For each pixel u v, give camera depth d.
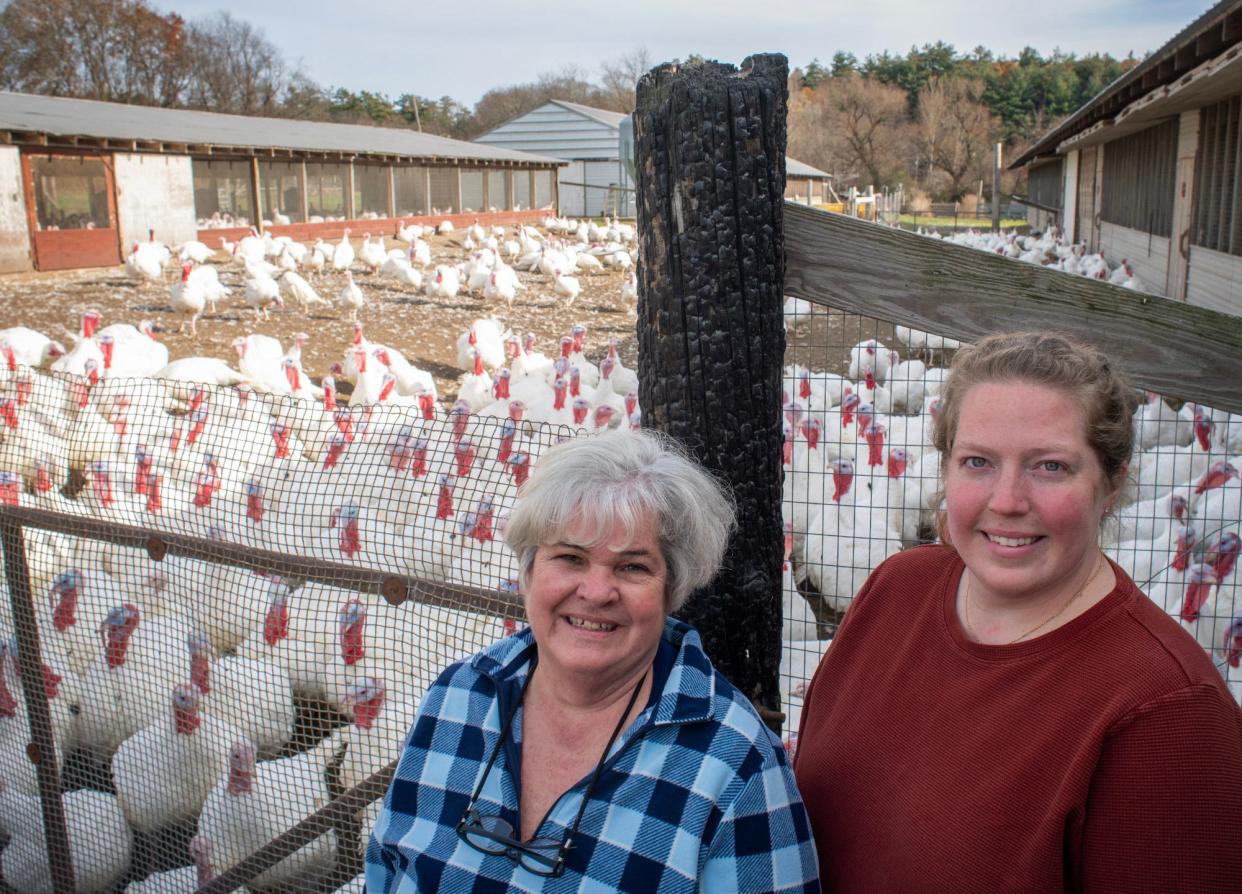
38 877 3.53
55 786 3.42
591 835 1.70
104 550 4.41
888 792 1.72
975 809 1.58
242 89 72.19
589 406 8.18
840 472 4.92
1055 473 1.61
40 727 3.40
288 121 34.56
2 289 17.36
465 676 1.96
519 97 84.19
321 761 3.45
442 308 18.06
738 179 2.19
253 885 3.18
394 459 4.41
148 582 4.18
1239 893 1.40
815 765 1.88
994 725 1.61
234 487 4.85
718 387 2.26
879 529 5.11
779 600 2.46
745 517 2.32
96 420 5.75
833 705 1.93
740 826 1.69
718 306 2.23
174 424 5.65
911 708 1.75
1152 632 1.53
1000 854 1.54
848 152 65.56
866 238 2.35
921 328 2.38
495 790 1.81
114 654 3.70
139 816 3.50
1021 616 1.68
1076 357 1.63
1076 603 1.63
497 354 12.69
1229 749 1.42
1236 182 12.48
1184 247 15.89
